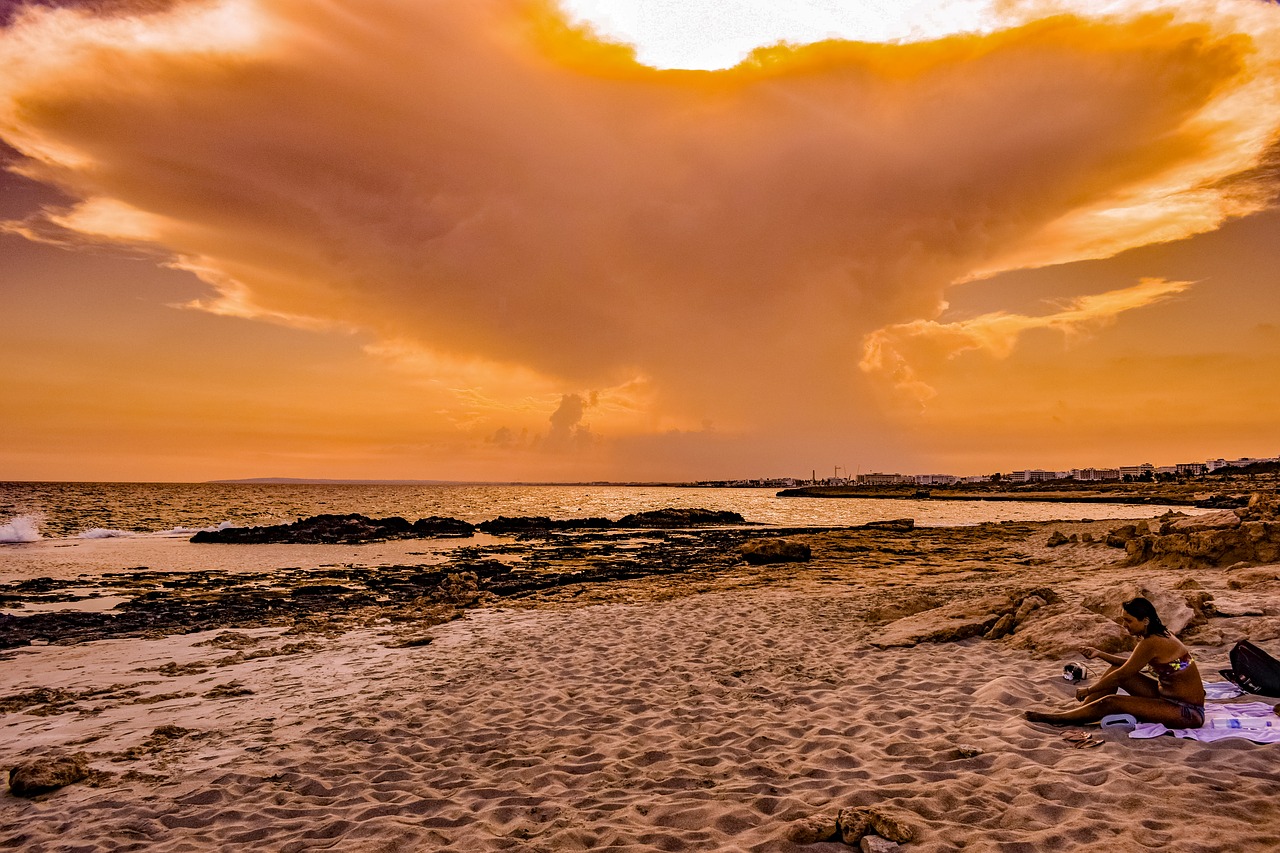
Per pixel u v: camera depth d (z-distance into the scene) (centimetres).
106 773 627
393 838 472
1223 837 394
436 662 1066
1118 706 587
